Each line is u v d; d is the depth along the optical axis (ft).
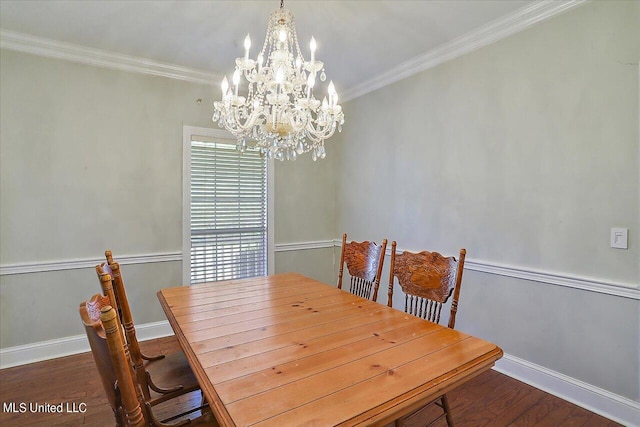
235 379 3.50
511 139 7.75
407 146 10.39
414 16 7.47
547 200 7.15
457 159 8.93
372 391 3.27
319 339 4.55
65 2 6.91
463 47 8.61
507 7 7.13
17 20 7.61
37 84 8.61
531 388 7.29
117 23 7.76
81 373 8.05
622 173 6.13
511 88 7.73
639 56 5.90
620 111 6.13
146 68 9.92
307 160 13.02
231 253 11.63
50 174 8.80
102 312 2.72
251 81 6.01
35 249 8.66
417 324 5.10
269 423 2.80
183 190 10.63
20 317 8.54
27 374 8.00
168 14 7.38
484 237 8.34
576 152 6.70
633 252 6.02
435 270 5.86
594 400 6.48
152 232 10.21
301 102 5.79
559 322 6.99
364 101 12.00
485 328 8.32
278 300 6.40
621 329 6.17
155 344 9.77
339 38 8.47
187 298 6.52
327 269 13.52
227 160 11.47
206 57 9.61
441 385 3.48
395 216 10.87
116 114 9.62
